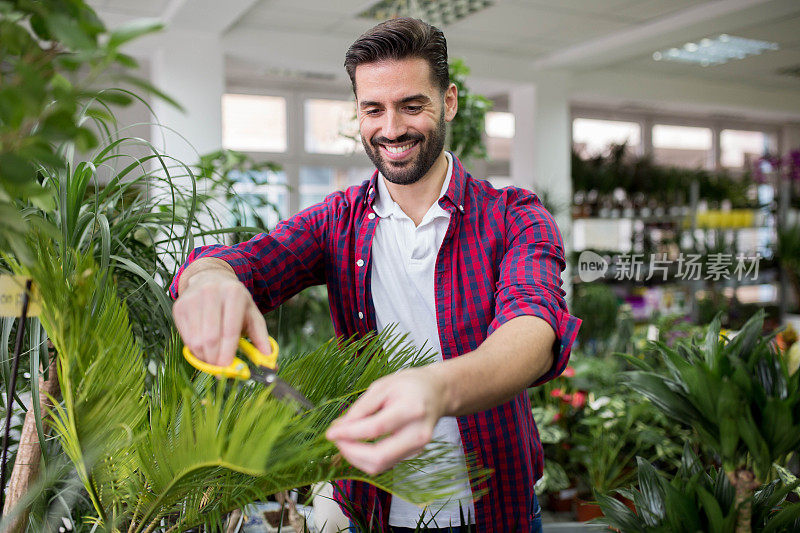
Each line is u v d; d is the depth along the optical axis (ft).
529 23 19.63
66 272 2.58
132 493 2.62
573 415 11.34
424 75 3.97
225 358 2.36
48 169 3.27
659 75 26.86
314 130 27.48
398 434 1.81
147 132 19.72
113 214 4.25
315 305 12.85
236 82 25.93
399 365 3.19
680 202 23.25
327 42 20.54
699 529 2.71
